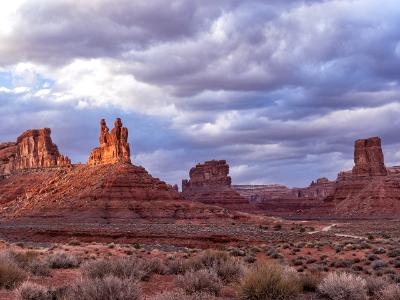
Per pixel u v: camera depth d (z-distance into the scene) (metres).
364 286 19.88
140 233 86.25
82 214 124.25
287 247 58.84
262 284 17.38
